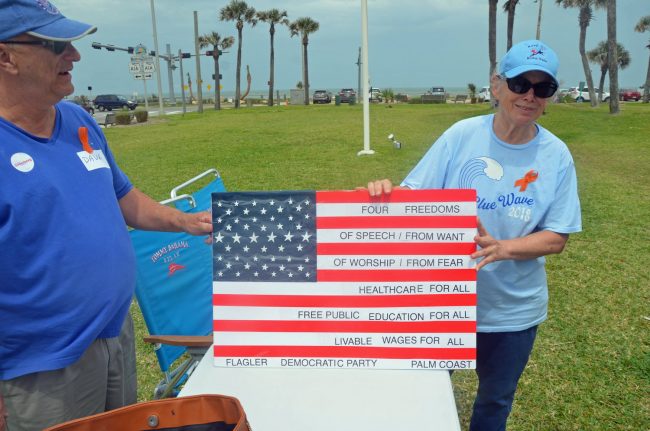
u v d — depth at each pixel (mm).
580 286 4656
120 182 2121
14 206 1552
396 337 1802
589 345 3688
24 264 1591
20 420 1700
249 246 1797
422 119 21609
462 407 3076
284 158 11555
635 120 18984
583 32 33469
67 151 1756
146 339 2281
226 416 1322
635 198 7883
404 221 1763
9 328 1610
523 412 3002
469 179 2021
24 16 1533
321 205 1769
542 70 1762
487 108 29344
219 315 1824
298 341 1818
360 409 1562
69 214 1664
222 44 43562
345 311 1802
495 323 2115
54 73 1627
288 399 1621
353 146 13109
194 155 12547
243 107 45062
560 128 17516
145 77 33969
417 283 1783
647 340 3732
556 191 1960
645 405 3033
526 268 2072
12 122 1632
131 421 1311
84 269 1688
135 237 2381
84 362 1776
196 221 2107
